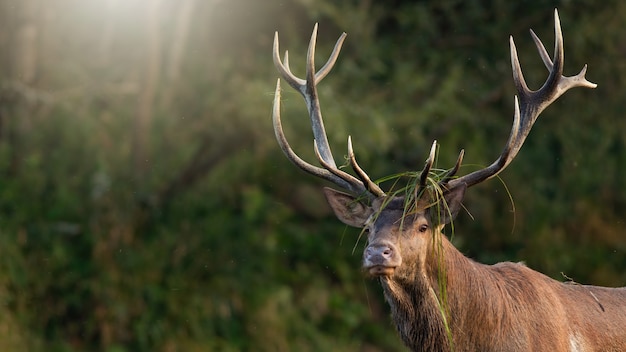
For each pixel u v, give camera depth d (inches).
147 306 1109.7
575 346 600.1
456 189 585.0
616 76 1320.1
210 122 1208.8
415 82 1242.6
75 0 1204.5
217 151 1221.7
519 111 596.4
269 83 1192.2
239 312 1154.0
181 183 1205.1
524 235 1298.0
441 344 577.3
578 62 1321.4
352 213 607.5
